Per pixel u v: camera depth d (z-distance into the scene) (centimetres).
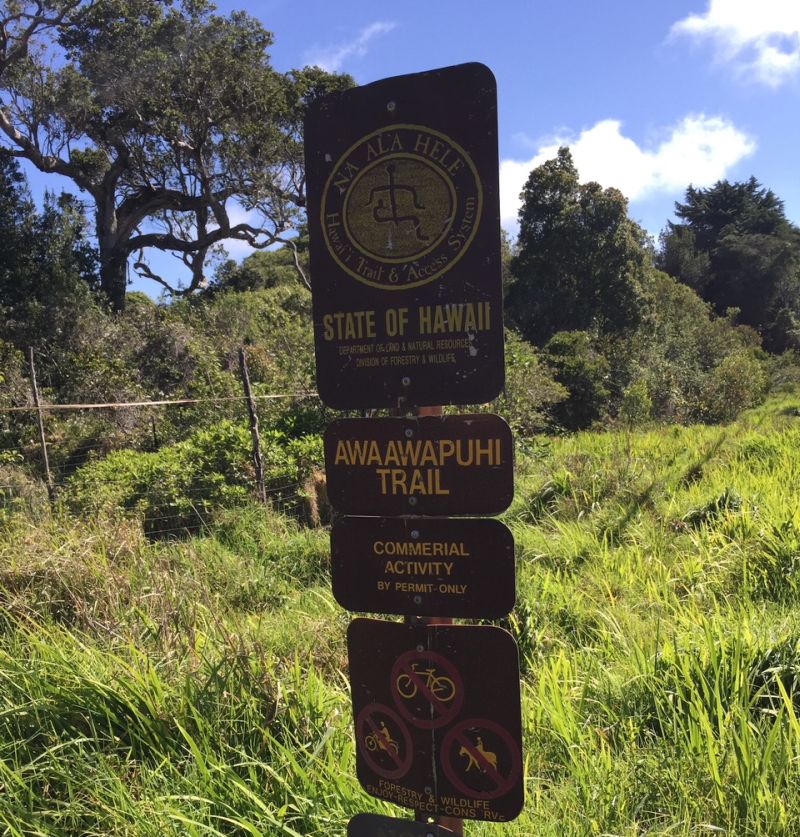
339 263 194
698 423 2009
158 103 2470
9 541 471
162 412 1445
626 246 3219
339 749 268
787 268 5731
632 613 438
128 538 502
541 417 1391
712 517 634
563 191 3316
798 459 815
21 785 246
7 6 2211
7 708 288
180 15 2484
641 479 770
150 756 272
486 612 190
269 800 243
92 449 1245
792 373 3406
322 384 199
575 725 286
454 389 186
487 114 178
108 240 2666
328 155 193
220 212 2816
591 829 232
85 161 2688
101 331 1848
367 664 203
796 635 340
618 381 2102
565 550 578
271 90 2609
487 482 186
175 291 3153
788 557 489
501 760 192
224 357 1645
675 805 243
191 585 438
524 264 3372
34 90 2317
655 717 307
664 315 3409
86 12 2367
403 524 195
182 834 227
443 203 183
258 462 797
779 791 237
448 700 195
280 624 426
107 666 310
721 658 318
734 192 6950
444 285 184
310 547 633
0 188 2094
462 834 200
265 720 279
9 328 1780
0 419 1262
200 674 307
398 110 185
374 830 204
